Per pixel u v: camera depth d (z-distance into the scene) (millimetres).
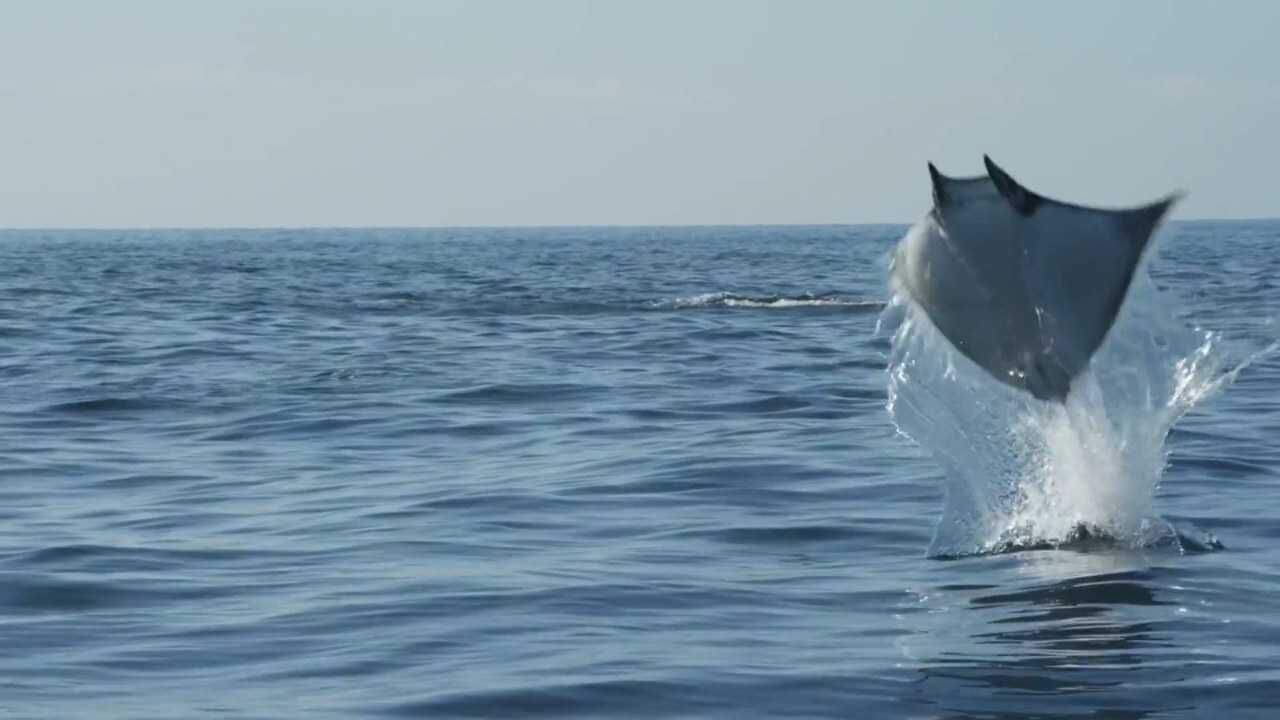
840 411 31203
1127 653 14297
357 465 25672
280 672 13953
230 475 24828
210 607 16250
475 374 38375
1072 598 16281
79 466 25750
